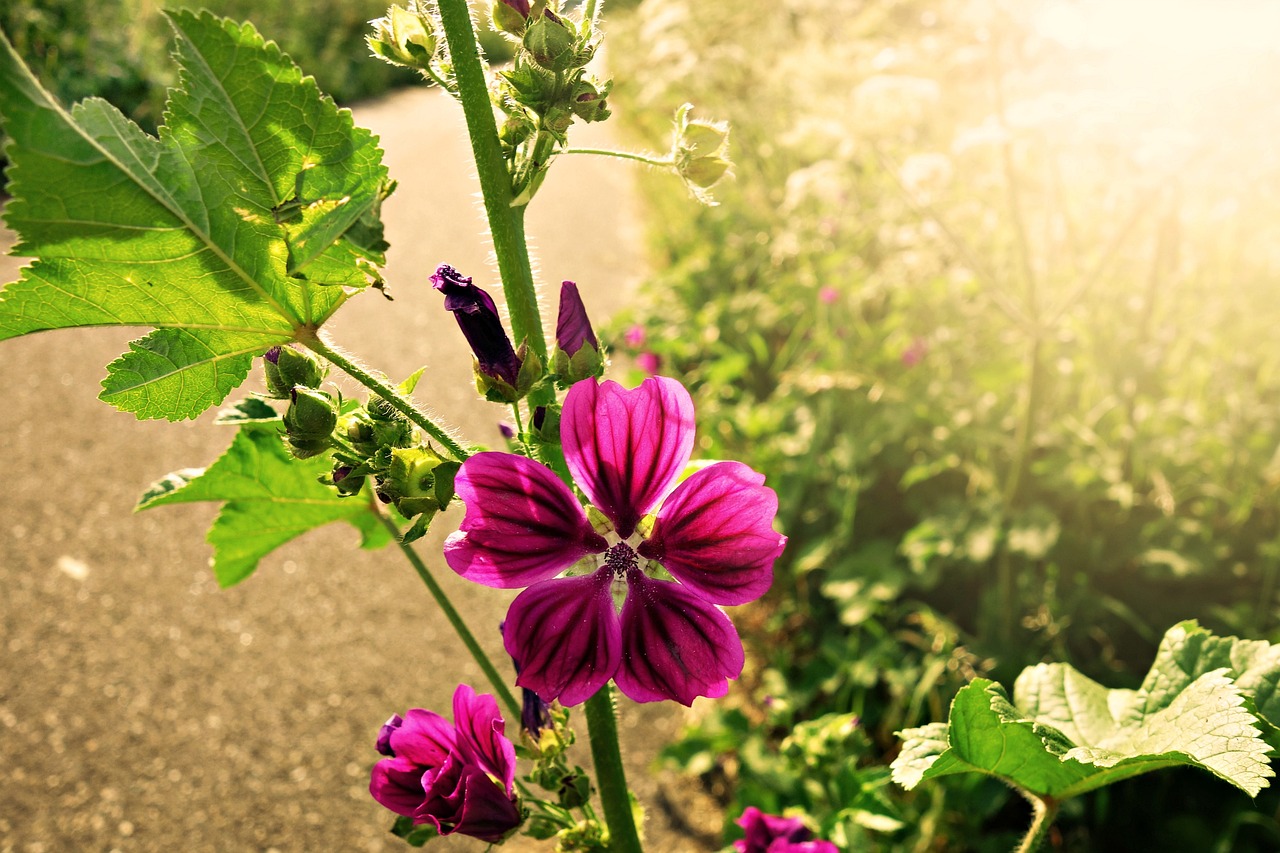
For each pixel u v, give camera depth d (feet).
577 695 4.07
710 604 4.09
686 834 11.74
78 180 3.72
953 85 15.94
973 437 14.05
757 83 22.67
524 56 4.31
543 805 5.23
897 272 18.60
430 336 23.02
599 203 31.63
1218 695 4.66
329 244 4.08
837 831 8.80
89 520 16.52
